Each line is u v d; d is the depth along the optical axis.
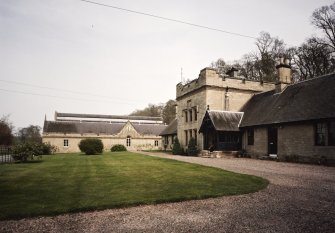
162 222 5.58
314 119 17.14
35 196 7.59
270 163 17.62
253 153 23.36
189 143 27.62
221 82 27.33
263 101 25.41
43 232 5.01
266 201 7.19
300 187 8.99
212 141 25.28
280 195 7.85
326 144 16.73
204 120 25.62
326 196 7.69
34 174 12.31
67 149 51.19
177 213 6.21
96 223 5.52
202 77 27.53
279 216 5.89
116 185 9.34
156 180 10.41
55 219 5.76
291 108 20.20
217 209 6.50
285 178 10.85
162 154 30.25
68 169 14.32
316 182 9.91
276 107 22.22
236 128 24.38
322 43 35.16
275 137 21.30
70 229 5.16
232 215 6.01
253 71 46.09
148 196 7.59
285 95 22.86
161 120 66.31
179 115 33.44
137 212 6.29
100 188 8.79
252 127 23.50
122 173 12.52
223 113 25.38
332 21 34.09
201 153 26.08
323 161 16.61
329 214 6.00
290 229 5.10
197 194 7.83
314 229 5.09
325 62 35.50
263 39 44.38
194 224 5.44
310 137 17.80
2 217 5.70
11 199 7.23
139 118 64.62
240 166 15.52
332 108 16.50
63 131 51.78
